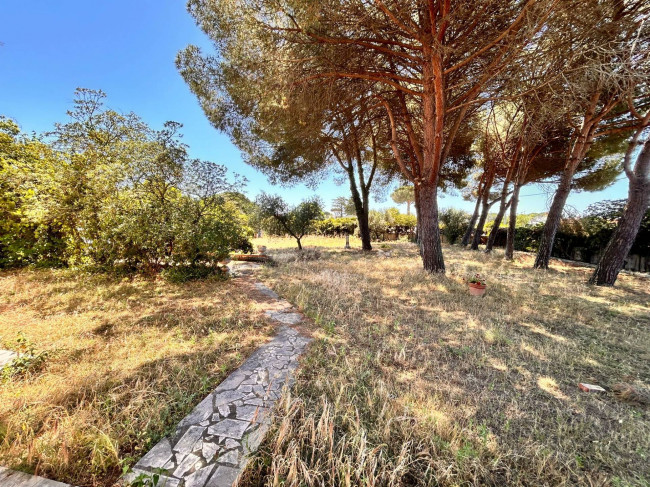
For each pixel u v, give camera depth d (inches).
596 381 99.0
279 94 214.4
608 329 148.1
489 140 431.5
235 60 220.7
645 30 162.1
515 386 95.1
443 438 70.9
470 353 117.8
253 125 331.0
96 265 240.1
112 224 230.1
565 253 415.2
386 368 105.2
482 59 205.9
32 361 98.3
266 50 198.7
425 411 79.9
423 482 59.6
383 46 207.9
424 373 102.5
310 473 59.2
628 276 280.8
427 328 143.9
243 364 106.7
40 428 71.3
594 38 165.9
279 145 363.3
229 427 73.3
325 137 333.1
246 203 303.7
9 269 245.8
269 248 521.7
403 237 795.4
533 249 480.1
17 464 61.1
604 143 320.5
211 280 239.6
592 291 221.8
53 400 80.7
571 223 396.5
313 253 410.9
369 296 200.7
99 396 83.3
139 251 240.2
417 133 368.2
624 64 156.4
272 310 169.6
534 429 74.5
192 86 302.7
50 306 164.2
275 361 109.0
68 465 61.2
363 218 472.7
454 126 253.3
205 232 238.5
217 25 205.9
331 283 230.7
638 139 235.3
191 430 71.9
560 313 169.5
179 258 240.2
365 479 56.0
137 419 74.8
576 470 62.0
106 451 64.1
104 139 269.6
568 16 151.1
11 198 245.6
